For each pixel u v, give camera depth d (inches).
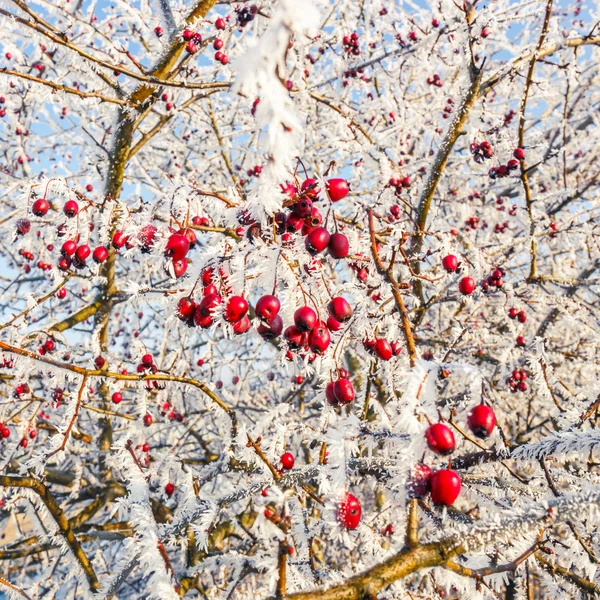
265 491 83.4
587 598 78.4
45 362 80.6
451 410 63.7
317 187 57.4
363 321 70.9
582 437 56.2
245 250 59.4
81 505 229.8
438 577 63.0
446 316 242.5
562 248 228.5
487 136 147.6
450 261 90.3
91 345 154.5
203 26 144.3
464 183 251.4
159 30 147.7
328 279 76.5
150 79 103.3
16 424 174.9
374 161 147.3
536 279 151.9
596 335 164.9
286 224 59.8
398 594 63.5
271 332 63.6
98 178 162.2
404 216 149.4
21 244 212.2
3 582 94.2
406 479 43.5
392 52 178.4
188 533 102.0
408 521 46.9
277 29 27.8
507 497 79.0
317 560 142.7
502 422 186.7
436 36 165.3
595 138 236.4
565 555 75.7
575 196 188.4
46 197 94.2
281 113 28.9
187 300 64.5
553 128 240.7
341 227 87.0
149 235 68.7
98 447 190.5
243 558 110.2
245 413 229.8
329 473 53.8
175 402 207.5
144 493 75.2
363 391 99.5
